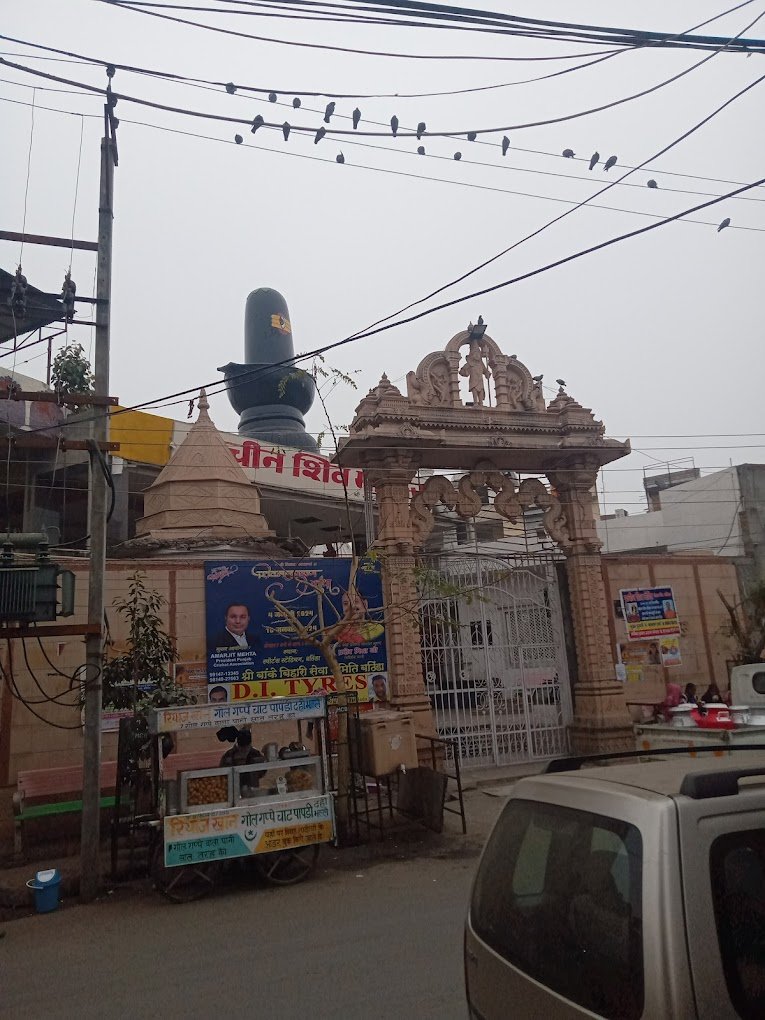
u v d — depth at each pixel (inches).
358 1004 199.6
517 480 603.5
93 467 348.2
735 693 465.4
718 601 677.3
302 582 498.0
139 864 352.8
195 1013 201.2
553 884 107.1
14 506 716.0
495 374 578.6
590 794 107.0
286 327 1301.7
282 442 1133.7
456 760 404.8
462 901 287.6
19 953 258.8
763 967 86.9
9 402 649.6
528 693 567.8
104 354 354.6
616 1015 86.7
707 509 944.3
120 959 247.1
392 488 529.0
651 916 86.1
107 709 430.0
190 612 479.2
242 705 334.3
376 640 514.0
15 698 438.6
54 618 323.9
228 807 317.1
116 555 633.0
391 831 397.7
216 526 697.6
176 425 837.8
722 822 93.2
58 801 411.5
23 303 377.7
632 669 627.5
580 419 582.6
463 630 553.9
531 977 102.7
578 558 584.4
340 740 394.3
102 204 363.3
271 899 305.3
